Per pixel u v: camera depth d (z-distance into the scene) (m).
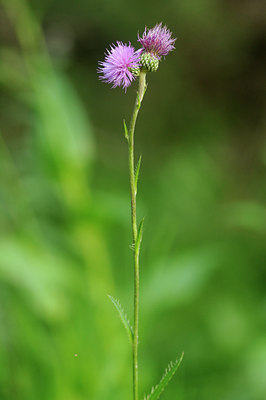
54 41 1.56
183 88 3.18
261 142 2.58
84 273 1.34
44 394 1.15
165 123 3.10
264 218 1.46
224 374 1.33
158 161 2.84
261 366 1.15
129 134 0.81
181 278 1.29
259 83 2.95
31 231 1.40
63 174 1.38
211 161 2.25
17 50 1.88
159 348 1.47
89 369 1.17
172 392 1.23
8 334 1.22
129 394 1.18
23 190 1.43
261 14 2.94
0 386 1.14
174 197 2.17
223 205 2.05
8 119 2.28
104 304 1.29
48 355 1.17
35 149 1.41
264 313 1.39
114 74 0.83
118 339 1.23
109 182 2.53
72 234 1.41
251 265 1.75
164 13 3.10
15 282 1.25
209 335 1.46
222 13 3.02
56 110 1.38
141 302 1.29
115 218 1.38
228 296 1.62
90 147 1.41
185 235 1.99
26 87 1.41
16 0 1.42
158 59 0.83
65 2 2.75
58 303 1.25
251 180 2.29
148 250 1.65
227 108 3.00
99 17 3.01
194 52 3.12
